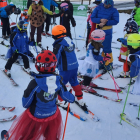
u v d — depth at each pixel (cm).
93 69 344
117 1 1428
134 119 306
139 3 527
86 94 377
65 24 627
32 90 184
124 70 452
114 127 287
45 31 811
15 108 312
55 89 188
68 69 289
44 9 583
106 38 459
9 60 407
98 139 260
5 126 267
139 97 378
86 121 296
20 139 205
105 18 459
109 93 388
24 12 616
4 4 743
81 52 628
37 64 185
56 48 279
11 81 396
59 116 215
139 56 285
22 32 407
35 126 199
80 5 1123
